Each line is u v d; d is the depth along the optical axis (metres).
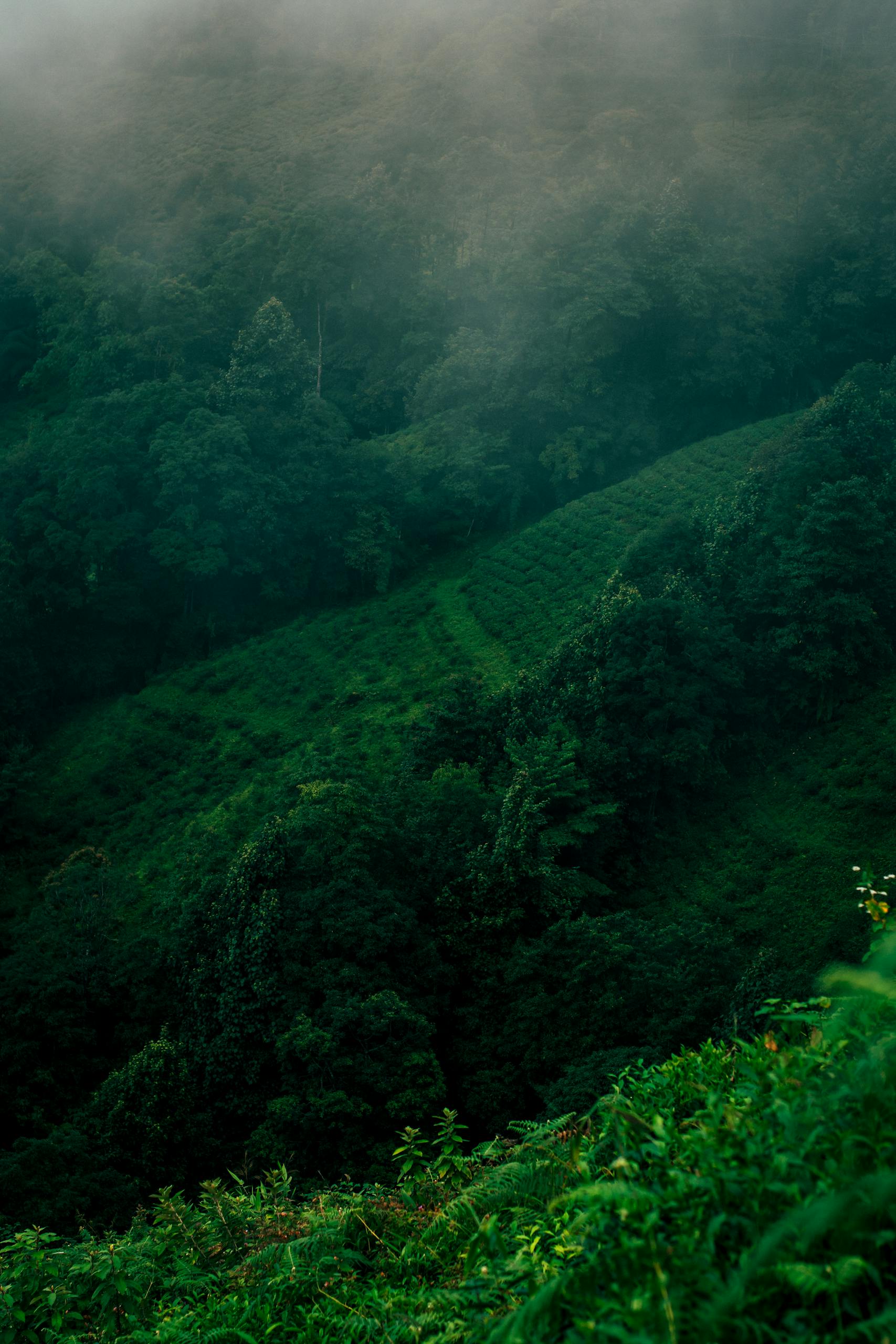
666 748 46.47
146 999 37.91
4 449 93.38
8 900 53.09
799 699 51.03
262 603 79.62
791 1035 5.99
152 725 68.00
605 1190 4.40
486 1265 5.61
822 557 50.59
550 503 88.31
